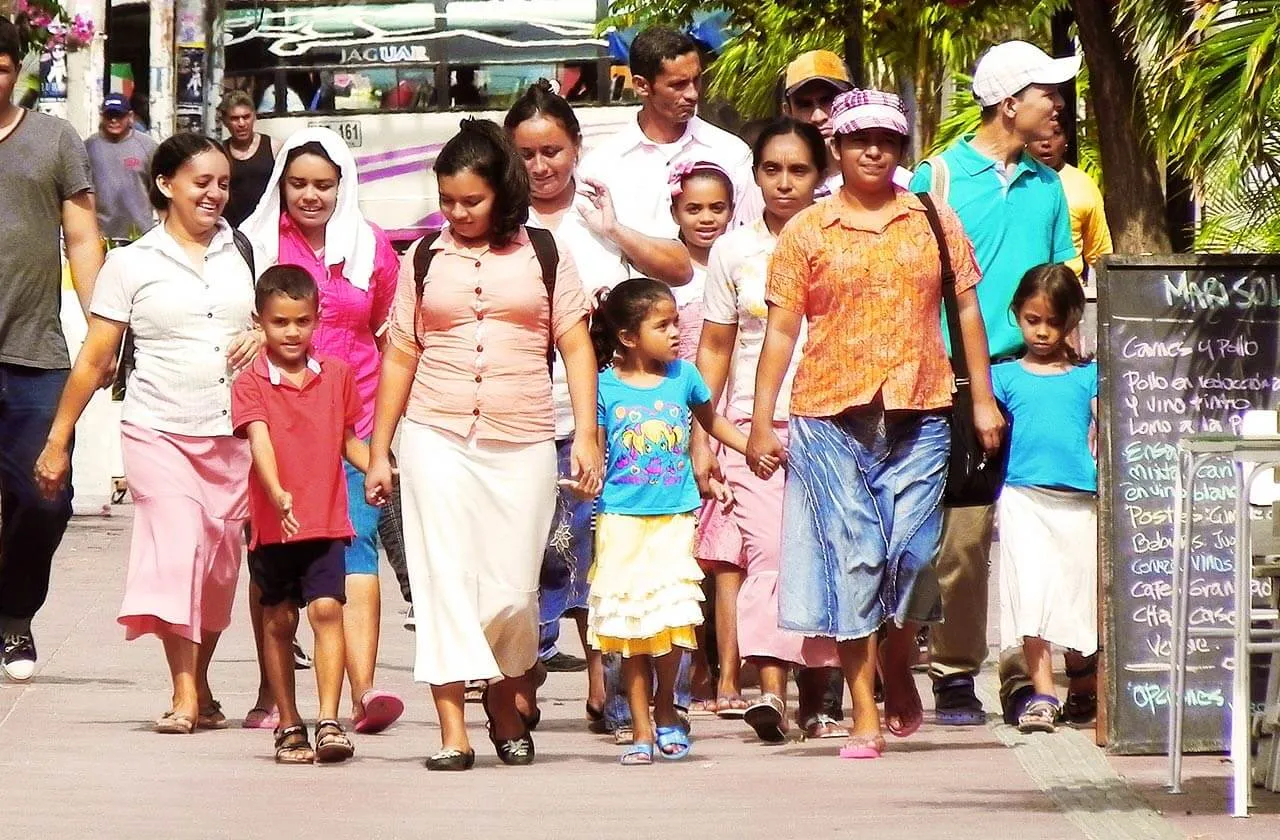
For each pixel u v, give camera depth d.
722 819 18.70
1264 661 21.70
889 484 21.89
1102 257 22.02
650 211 26.41
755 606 23.16
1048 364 24.16
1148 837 17.64
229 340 24.17
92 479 48.56
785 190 23.55
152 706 25.55
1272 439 18.59
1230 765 21.22
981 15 42.34
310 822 18.61
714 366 24.03
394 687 27.42
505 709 21.80
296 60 68.62
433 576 21.05
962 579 24.28
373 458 21.47
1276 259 22.11
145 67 87.19
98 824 18.48
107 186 54.88
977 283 22.20
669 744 22.09
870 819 18.64
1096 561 23.98
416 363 21.48
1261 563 19.92
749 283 23.73
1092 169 42.28
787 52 48.66
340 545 21.92
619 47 66.00
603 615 21.77
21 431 27.03
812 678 23.53
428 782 20.72
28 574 27.06
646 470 21.91
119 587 36.28
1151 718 21.86
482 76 67.69
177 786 20.42
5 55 26.88
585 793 20.08
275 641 21.92
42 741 22.97
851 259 21.59
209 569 24.08
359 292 24.48
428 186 68.25
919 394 21.67
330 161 24.52
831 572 21.84
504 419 21.05
